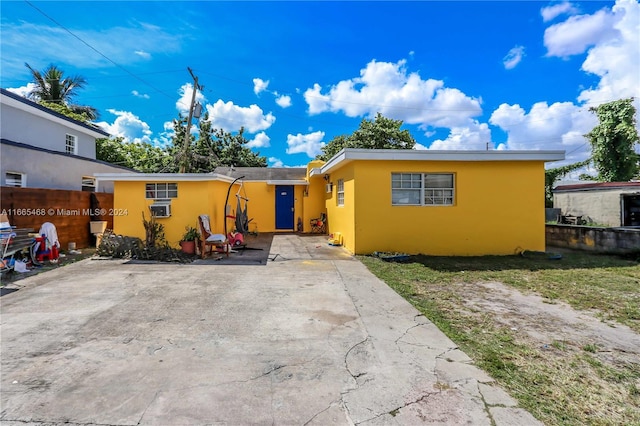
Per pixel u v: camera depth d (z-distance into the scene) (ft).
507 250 28.40
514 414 7.15
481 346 10.68
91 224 33.42
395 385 8.29
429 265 23.80
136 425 6.68
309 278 19.88
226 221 33.83
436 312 14.01
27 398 7.57
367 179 27.94
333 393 7.92
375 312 13.88
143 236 29.50
